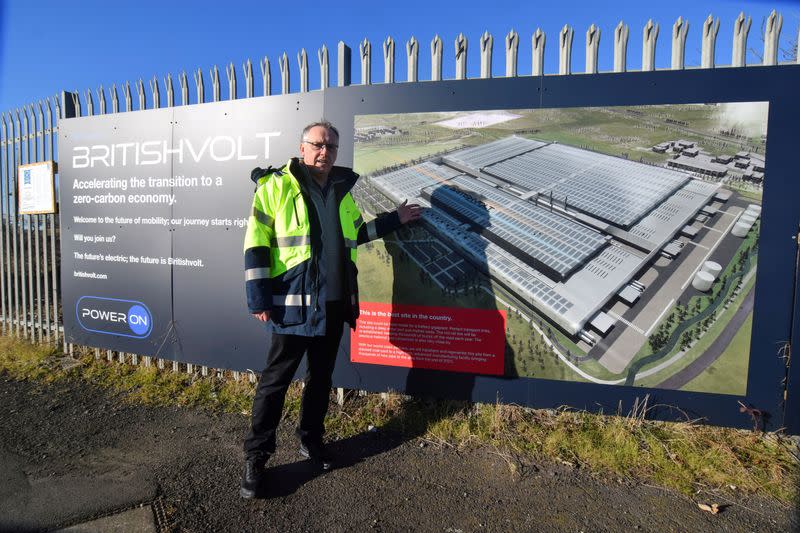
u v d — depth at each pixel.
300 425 2.68
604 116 2.88
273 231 2.43
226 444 2.89
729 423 2.81
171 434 3.01
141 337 4.01
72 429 3.07
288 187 2.40
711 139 2.75
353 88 3.25
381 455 2.76
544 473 2.57
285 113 3.42
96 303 4.20
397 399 3.29
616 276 2.90
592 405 2.96
